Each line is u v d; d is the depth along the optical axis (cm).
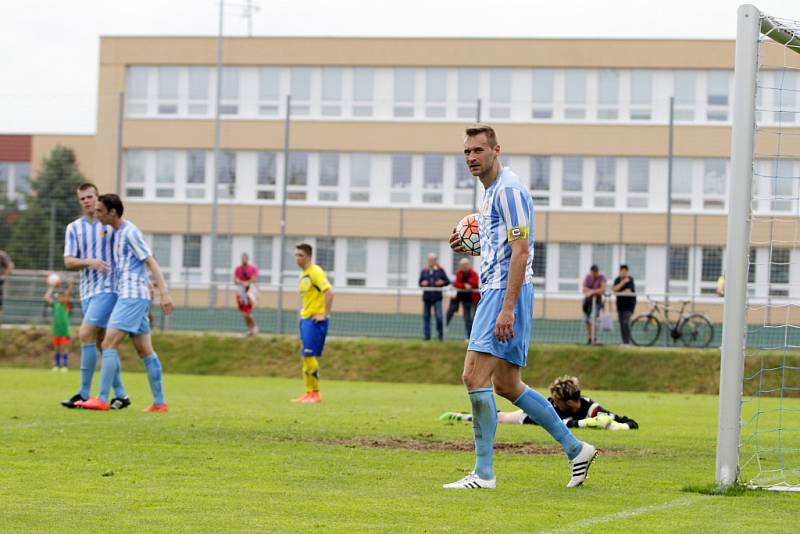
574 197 7725
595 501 1149
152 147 8106
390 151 8006
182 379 3812
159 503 1088
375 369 4200
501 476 1341
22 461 1405
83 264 2225
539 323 4828
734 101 1278
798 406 3192
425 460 1476
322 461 1445
